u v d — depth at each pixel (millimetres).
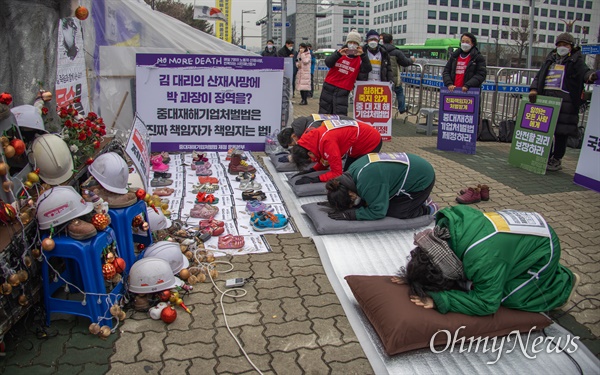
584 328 3332
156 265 3291
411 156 4707
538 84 7121
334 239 4469
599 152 6223
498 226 3074
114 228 3346
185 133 7637
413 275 3086
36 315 3133
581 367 2900
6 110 3057
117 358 2832
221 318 3254
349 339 3076
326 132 5504
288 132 6551
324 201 5336
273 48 15641
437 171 7137
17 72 3959
